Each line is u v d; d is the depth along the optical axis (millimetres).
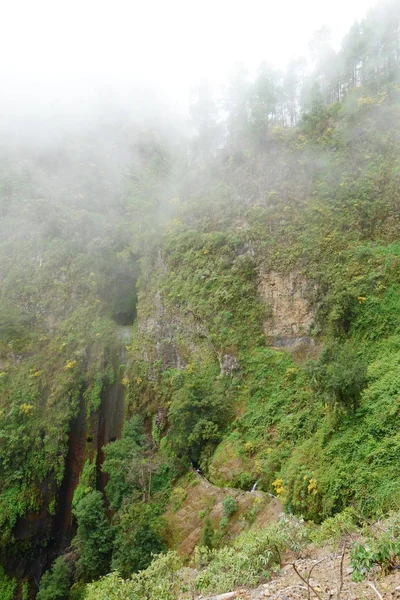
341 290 25500
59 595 24281
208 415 26219
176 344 32531
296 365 26188
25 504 28609
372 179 29969
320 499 16844
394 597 6602
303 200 32312
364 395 19000
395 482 14867
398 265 24578
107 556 24703
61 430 31750
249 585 10398
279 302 29031
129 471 26859
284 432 22609
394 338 22031
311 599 7812
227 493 22297
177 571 13320
